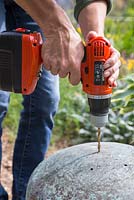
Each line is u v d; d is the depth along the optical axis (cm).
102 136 362
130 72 434
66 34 181
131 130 350
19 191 266
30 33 190
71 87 427
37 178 187
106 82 182
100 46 180
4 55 189
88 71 181
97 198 169
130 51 494
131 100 286
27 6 185
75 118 396
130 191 169
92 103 184
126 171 175
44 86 245
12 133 391
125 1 712
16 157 264
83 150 190
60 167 184
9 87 195
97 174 175
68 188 174
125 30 554
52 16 183
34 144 258
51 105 250
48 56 183
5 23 238
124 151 188
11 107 407
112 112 370
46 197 177
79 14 212
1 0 230
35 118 253
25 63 187
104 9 214
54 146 384
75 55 180
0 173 319
